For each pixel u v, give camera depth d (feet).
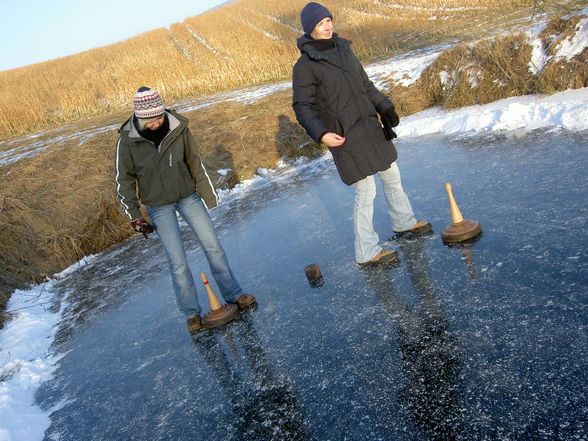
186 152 11.22
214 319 11.83
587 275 8.95
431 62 32.32
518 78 25.79
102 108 57.88
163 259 18.51
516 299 8.96
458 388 7.27
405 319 9.50
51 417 10.17
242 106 37.55
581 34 24.35
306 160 27.48
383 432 6.89
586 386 6.58
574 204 11.94
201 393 9.34
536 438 6.03
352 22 75.61
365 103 10.92
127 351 12.12
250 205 22.09
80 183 25.75
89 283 18.08
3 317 15.70
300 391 8.41
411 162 20.47
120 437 8.78
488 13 59.47
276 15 111.34
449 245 11.96
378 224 14.78
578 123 17.95
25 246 20.61
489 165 16.85
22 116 55.83
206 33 103.09
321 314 10.81
